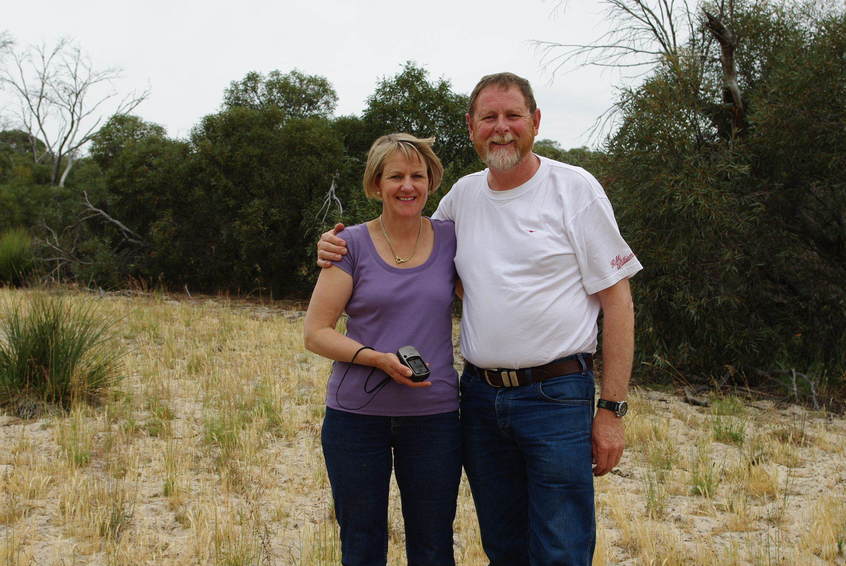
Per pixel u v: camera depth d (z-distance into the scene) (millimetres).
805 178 8539
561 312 2656
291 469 5242
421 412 2717
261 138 16469
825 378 8242
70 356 6770
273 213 16156
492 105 2678
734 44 9125
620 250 2689
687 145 8516
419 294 2748
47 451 5395
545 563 2590
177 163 17219
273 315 13398
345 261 2768
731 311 8523
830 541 4129
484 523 2889
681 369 9094
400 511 4531
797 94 8039
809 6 9227
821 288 8758
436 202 14320
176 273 17922
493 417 2758
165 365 8281
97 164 22797
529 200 2736
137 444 5625
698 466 5457
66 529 4051
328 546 3875
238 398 6977
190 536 4004
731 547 4102
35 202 22078
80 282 17062
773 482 5066
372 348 2756
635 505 4738
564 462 2605
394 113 16328
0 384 6520
